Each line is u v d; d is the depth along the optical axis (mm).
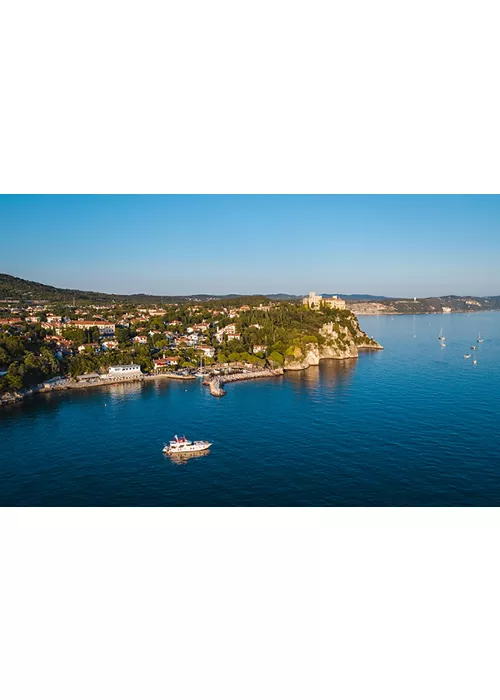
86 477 79125
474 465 81625
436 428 102188
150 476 79125
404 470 79938
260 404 128000
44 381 153125
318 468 81062
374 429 102250
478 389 143125
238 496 71500
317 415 114812
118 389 151750
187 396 140250
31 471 81812
